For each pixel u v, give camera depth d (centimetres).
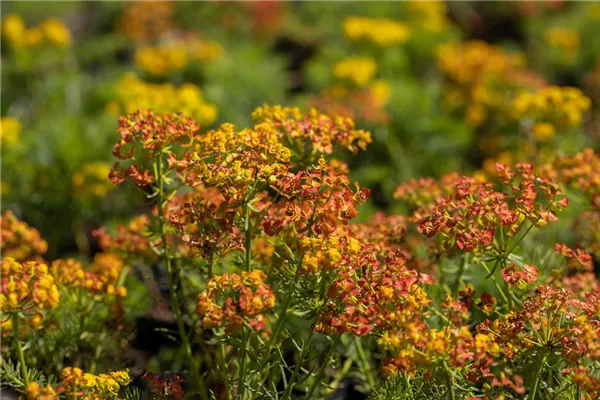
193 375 454
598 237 477
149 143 372
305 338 477
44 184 708
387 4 1204
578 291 409
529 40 1189
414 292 336
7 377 370
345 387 477
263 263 423
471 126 862
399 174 791
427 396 365
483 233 348
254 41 1191
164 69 938
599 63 989
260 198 364
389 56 983
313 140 397
